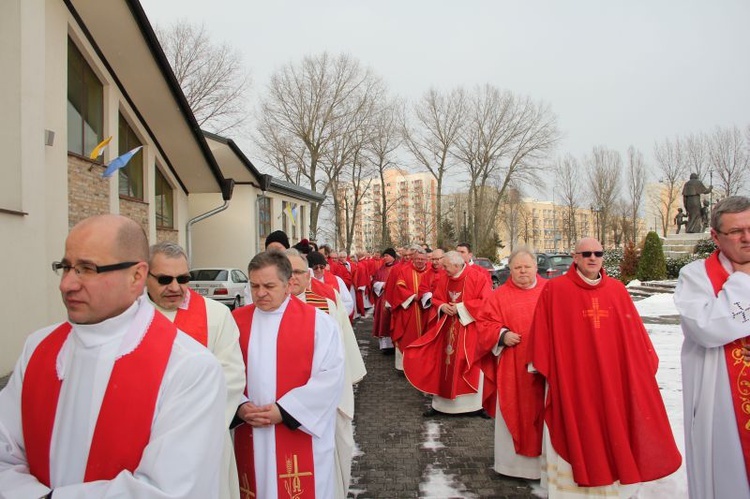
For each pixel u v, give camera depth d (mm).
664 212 63344
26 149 9039
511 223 66750
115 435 1812
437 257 8828
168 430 1812
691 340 3176
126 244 1892
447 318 6836
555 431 4078
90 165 12578
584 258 4059
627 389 3928
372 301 17000
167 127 16234
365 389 8375
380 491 4648
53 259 10484
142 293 2076
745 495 2885
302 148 40031
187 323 2928
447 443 5844
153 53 13297
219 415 1969
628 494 3980
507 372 4918
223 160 23031
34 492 1729
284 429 3123
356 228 86688
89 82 13016
